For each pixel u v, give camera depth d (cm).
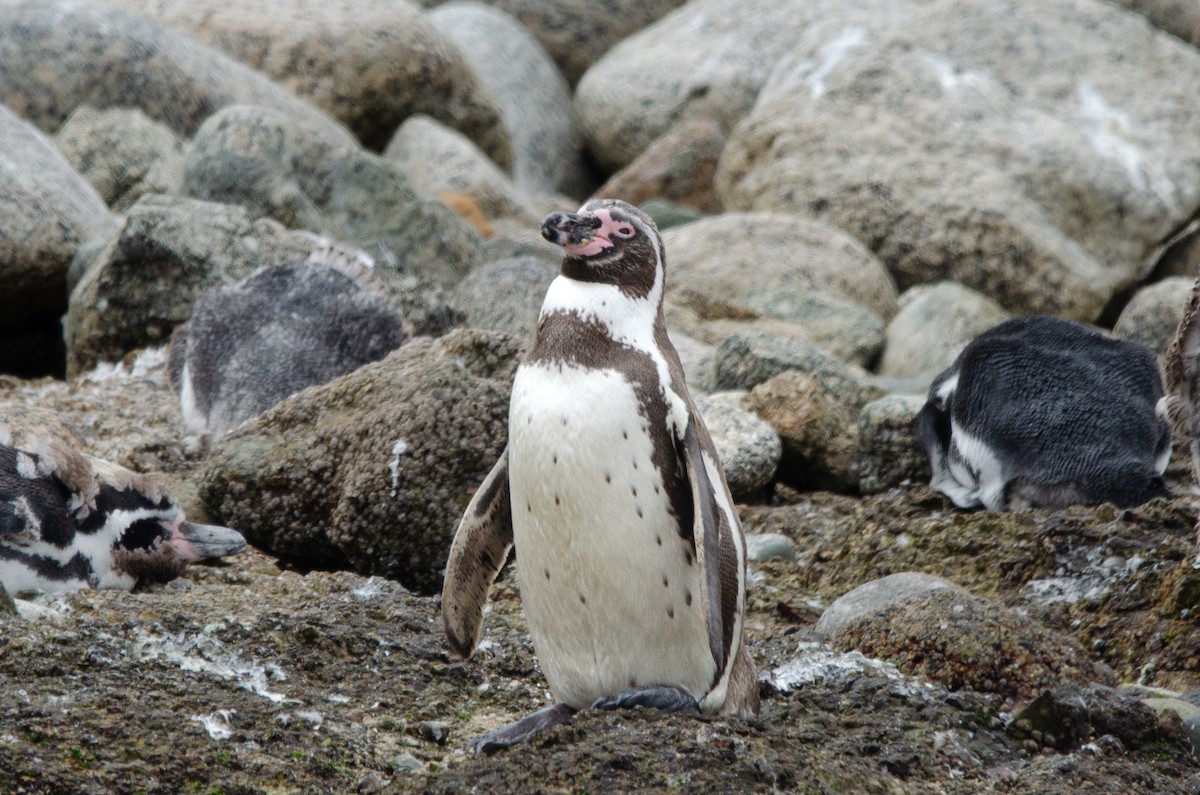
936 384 2788
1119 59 5994
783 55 6944
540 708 1730
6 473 1914
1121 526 2286
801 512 2819
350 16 6216
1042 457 2528
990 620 1875
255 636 1798
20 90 5212
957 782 1562
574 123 7362
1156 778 1582
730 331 4159
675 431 1527
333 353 2847
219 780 1442
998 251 5162
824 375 3316
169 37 5400
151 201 3516
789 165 5472
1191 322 1850
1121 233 5503
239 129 4144
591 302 1558
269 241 3519
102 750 1455
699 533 1470
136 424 3000
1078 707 1673
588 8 7881
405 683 1772
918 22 6162
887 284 4894
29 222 3797
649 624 1522
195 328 2912
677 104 6862
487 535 1652
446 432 2314
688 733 1458
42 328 4025
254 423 2472
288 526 2373
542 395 1522
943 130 5581
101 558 2009
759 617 2272
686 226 5028
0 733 1450
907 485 2920
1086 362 2652
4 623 1708
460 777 1438
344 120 6153
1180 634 2048
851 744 1598
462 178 5666
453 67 6406
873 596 2023
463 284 3819
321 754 1520
